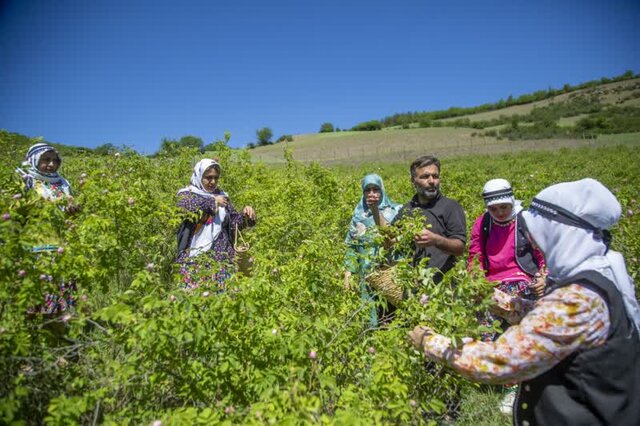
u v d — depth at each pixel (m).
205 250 4.05
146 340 2.13
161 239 4.16
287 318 2.55
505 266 3.81
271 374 2.24
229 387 2.35
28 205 2.95
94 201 3.58
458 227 3.77
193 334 2.20
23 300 2.33
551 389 1.73
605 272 1.71
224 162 8.09
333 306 3.02
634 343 1.68
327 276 3.09
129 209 3.65
